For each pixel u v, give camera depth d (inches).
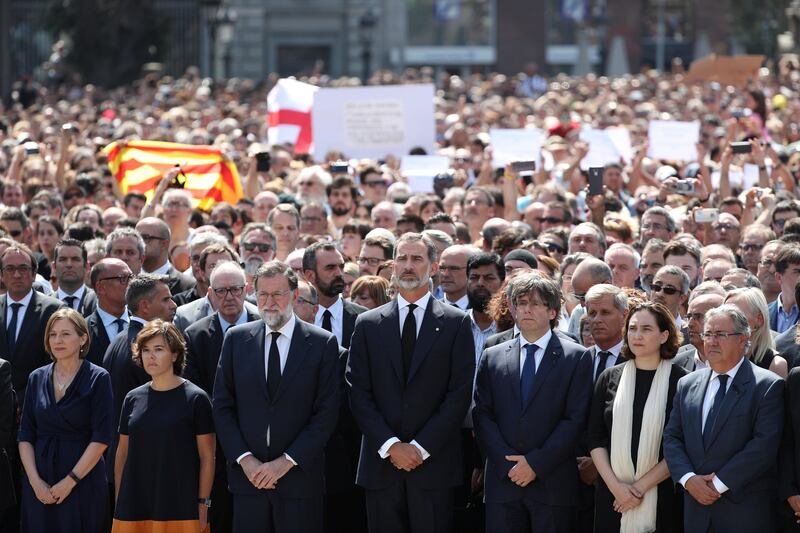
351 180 1445.6
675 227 1269.7
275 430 879.7
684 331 965.8
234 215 1402.6
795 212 1263.5
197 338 949.8
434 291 1106.7
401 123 1850.4
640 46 6112.2
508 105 2977.4
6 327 1026.7
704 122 2198.6
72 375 932.0
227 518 950.4
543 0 6284.5
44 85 4670.3
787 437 829.2
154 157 1581.0
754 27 5398.6
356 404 891.4
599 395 865.5
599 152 1739.7
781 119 2559.1
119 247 1074.7
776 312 1032.2
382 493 888.9
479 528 979.3
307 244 1232.2
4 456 937.5
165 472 885.2
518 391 876.6
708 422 828.6
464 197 1434.5
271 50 5989.2
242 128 2353.6
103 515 928.3
